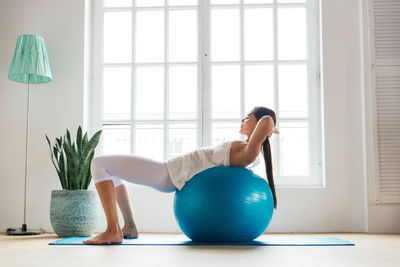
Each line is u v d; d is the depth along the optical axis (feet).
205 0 12.82
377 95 11.80
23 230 10.85
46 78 11.62
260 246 7.98
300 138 12.37
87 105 12.46
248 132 9.06
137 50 12.89
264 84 12.57
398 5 12.00
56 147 11.03
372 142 11.65
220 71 12.66
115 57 12.91
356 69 12.03
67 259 6.34
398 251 7.39
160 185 8.65
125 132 12.65
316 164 12.23
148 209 11.77
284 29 12.70
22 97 12.19
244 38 12.71
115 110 12.75
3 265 5.82
